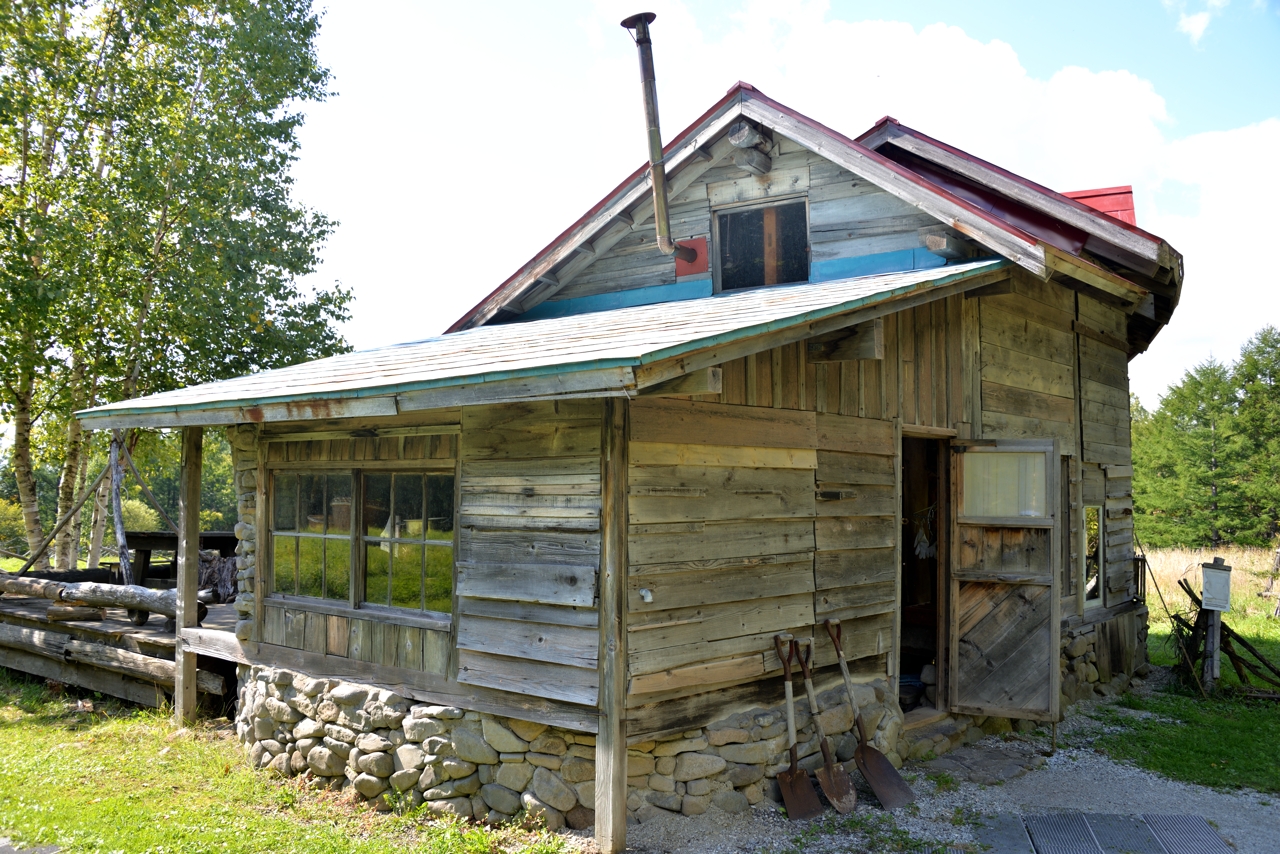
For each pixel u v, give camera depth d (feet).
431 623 18.78
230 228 52.31
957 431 24.31
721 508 17.81
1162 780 21.04
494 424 18.06
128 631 27.37
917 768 21.30
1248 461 115.44
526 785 17.06
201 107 54.80
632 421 16.20
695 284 27.27
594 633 16.12
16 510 98.27
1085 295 31.19
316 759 19.86
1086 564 33.30
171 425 22.00
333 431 21.47
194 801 18.93
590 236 28.09
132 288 50.96
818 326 16.35
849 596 20.93
